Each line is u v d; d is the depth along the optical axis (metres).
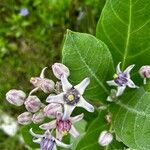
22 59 0.28
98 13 0.30
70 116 0.16
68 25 0.31
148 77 0.16
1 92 0.18
